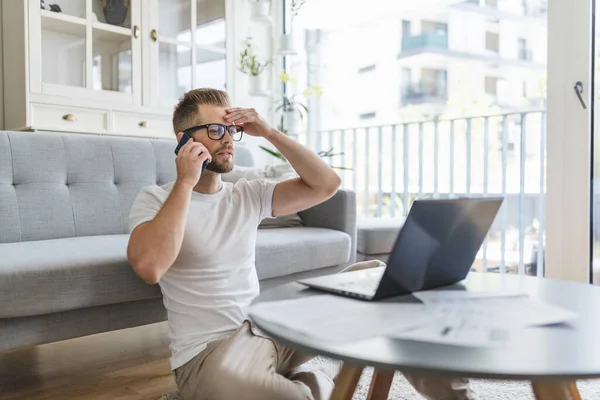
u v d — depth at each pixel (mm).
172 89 3475
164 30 3434
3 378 1728
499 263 3697
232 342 1213
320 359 1767
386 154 4219
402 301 972
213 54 3705
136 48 3293
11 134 2021
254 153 4012
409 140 4062
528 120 3514
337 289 1024
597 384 1617
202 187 1396
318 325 824
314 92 3928
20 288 1373
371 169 4305
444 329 805
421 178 4004
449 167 3938
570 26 2545
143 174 2318
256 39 4031
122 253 1615
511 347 727
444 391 1124
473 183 3832
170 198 1206
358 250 2512
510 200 3650
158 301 1727
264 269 1932
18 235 1920
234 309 1334
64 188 2090
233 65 3820
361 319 854
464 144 3855
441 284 1104
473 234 1076
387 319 854
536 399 838
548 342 748
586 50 2502
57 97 2965
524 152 3541
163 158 2416
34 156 2041
